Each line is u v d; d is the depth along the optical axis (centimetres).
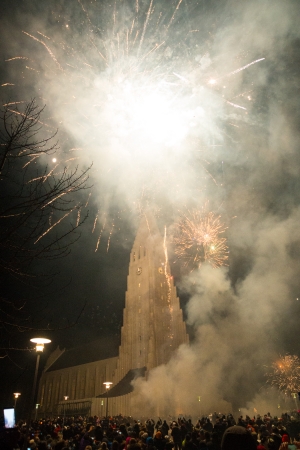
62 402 8512
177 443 1884
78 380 8900
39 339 1470
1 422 1168
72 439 1656
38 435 1888
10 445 1141
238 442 359
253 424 2109
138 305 7438
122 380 6950
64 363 9906
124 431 1822
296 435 2062
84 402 7688
